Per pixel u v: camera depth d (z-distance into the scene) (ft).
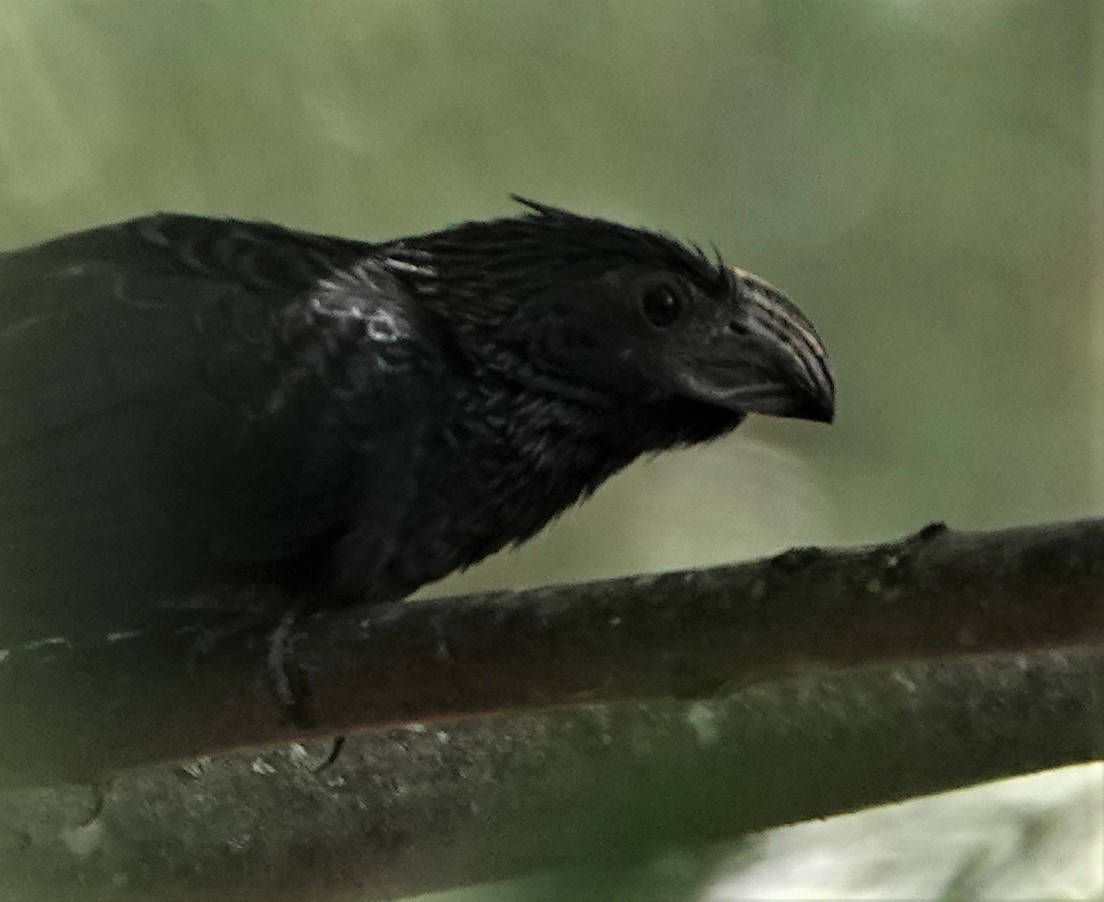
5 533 11.23
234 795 11.32
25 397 11.23
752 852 11.05
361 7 11.93
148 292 11.25
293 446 11.25
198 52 11.88
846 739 11.23
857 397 12.09
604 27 12.01
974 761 11.25
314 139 11.92
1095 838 11.25
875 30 12.02
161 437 11.23
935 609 11.03
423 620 11.10
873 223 12.07
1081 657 11.27
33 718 11.14
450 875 11.30
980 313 12.09
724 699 11.21
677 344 11.34
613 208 11.99
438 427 11.30
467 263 11.34
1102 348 12.12
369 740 11.32
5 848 11.30
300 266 11.29
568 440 11.35
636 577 11.07
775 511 12.05
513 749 11.28
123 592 11.24
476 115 11.97
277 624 11.14
